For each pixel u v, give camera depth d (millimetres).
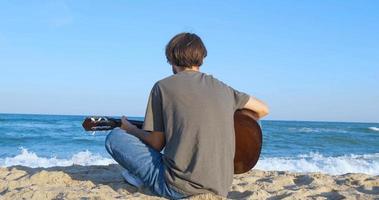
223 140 3430
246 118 3820
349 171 13750
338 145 26297
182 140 3355
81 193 4000
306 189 4672
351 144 27141
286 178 5367
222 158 3441
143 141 3820
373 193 4641
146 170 3680
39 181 4699
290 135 31359
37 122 41344
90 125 4184
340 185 5086
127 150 3764
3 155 16266
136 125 4094
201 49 3570
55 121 44375
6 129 30266
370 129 45531
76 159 14820
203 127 3352
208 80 3523
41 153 17281
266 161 15008
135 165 3725
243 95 3676
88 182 4617
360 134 35781
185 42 3533
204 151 3350
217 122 3402
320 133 34938
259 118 3895
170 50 3582
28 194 4035
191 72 3537
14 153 17188
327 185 5004
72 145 20891
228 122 3473
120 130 3887
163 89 3473
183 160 3379
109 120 4219
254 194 4277
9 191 4242
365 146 26297
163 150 3689
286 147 24266
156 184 3621
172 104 3426
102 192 4051
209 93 3428
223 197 3393
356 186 5043
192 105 3375
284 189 4805
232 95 3623
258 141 3861
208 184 3385
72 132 28188
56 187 4359
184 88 3418
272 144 25562
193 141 3352
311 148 24141
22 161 14320
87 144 21359
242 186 4828
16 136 24625
